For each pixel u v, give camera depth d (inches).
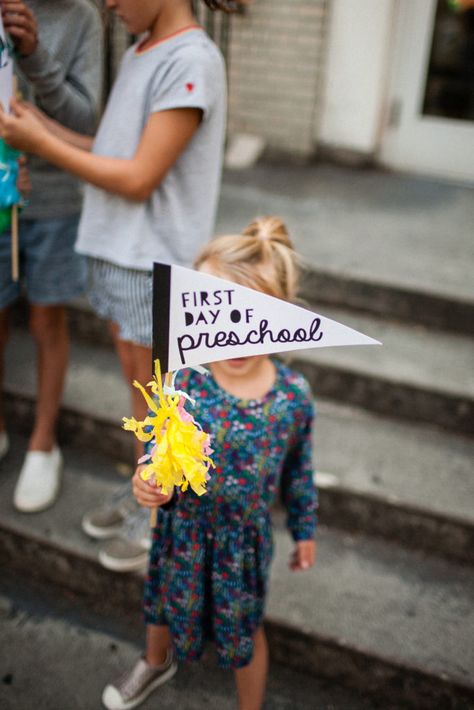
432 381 98.6
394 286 111.9
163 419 46.8
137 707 74.6
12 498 92.9
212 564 61.8
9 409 105.3
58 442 103.7
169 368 51.0
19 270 87.0
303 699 76.5
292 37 169.2
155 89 64.5
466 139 171.9
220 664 64.3
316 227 135.3
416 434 99.1
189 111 63.8
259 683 68.8
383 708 75.9
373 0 161.2
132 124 67.1
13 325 122.0
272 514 93.0
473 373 101.5
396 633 76.0
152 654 73.6
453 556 86.4
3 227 74.3
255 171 172.6
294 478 65.5
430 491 87.8
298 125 179.6
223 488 59.1
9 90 68.3
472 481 90.0
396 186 167.6
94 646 82.0
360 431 99.0
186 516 60.6
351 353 105.3
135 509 85.6
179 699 75.9
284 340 48.8
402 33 166.4
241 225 132.9
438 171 177.9
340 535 90.0
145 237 69.2
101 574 85.3
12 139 65.7
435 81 169.2
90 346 116.6
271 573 82.9
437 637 75.7
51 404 92.4
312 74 171.8
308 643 76.8
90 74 78.3
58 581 89.6
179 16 65.1
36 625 84.5
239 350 49.8
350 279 114.3
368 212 146.8
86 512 91.0
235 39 173.8
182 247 70.3
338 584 82.0
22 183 75.0
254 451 58.8
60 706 74.6
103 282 73.9
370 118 174.4
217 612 62.4
